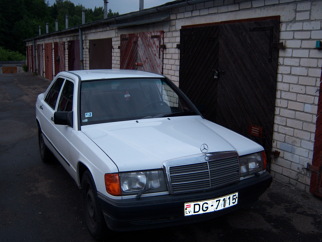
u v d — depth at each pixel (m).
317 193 4.52
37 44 28.03
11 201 4.47
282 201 4.48
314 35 4.44
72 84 4.48
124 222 3.04
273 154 5.13
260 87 5.26
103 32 11.95
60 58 19.20
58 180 5.19
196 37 6.68
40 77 26.16
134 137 3.57
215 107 6.27
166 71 7.93
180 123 4.08
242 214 4.15
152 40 8.44
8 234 3.68
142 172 3.08
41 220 3.99
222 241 3.58
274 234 3.72
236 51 5.67
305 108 4.63
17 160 6.14
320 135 4.42
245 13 5.49
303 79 4.62
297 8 4.62
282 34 4.86
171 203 3.04
